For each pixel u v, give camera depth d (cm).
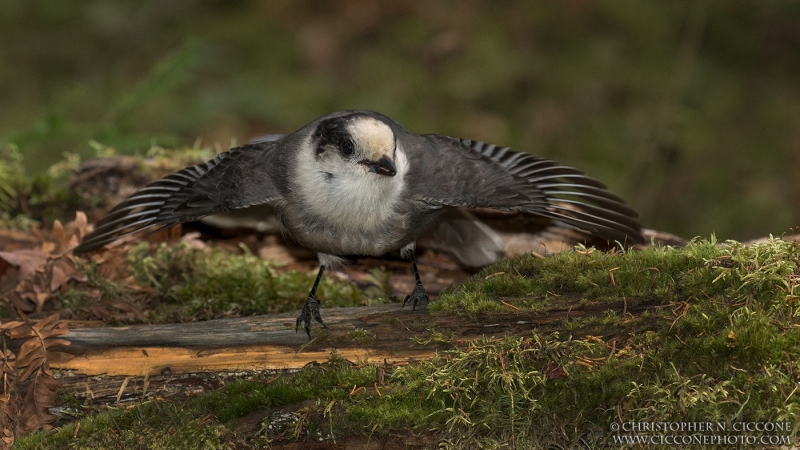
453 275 1088
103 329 766
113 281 964
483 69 1936
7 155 1237
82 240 948
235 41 2006
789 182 1700
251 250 1130
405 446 670
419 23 2064
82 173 1153
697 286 673
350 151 843
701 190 1697
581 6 2070
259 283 995
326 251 924
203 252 1063
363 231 884
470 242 1040
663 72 1923
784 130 1803
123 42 1994
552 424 655
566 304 699
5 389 736
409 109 1866
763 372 620
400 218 877
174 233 1102
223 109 1783
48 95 1795
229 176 874
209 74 1895
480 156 888
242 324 764
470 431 662
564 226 1041
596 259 730
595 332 675
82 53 1950
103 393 730
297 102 1844
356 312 759
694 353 639
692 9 1984
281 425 673
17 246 1021
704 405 620
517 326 696
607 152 1759
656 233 1030
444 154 888
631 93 1883
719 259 688
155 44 1991
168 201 866
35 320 788
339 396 679
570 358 662
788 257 675
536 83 1917
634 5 2072
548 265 739
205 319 926
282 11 2089
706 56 1994
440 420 664
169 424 688
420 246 1063
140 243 1066
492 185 851
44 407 726
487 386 666
